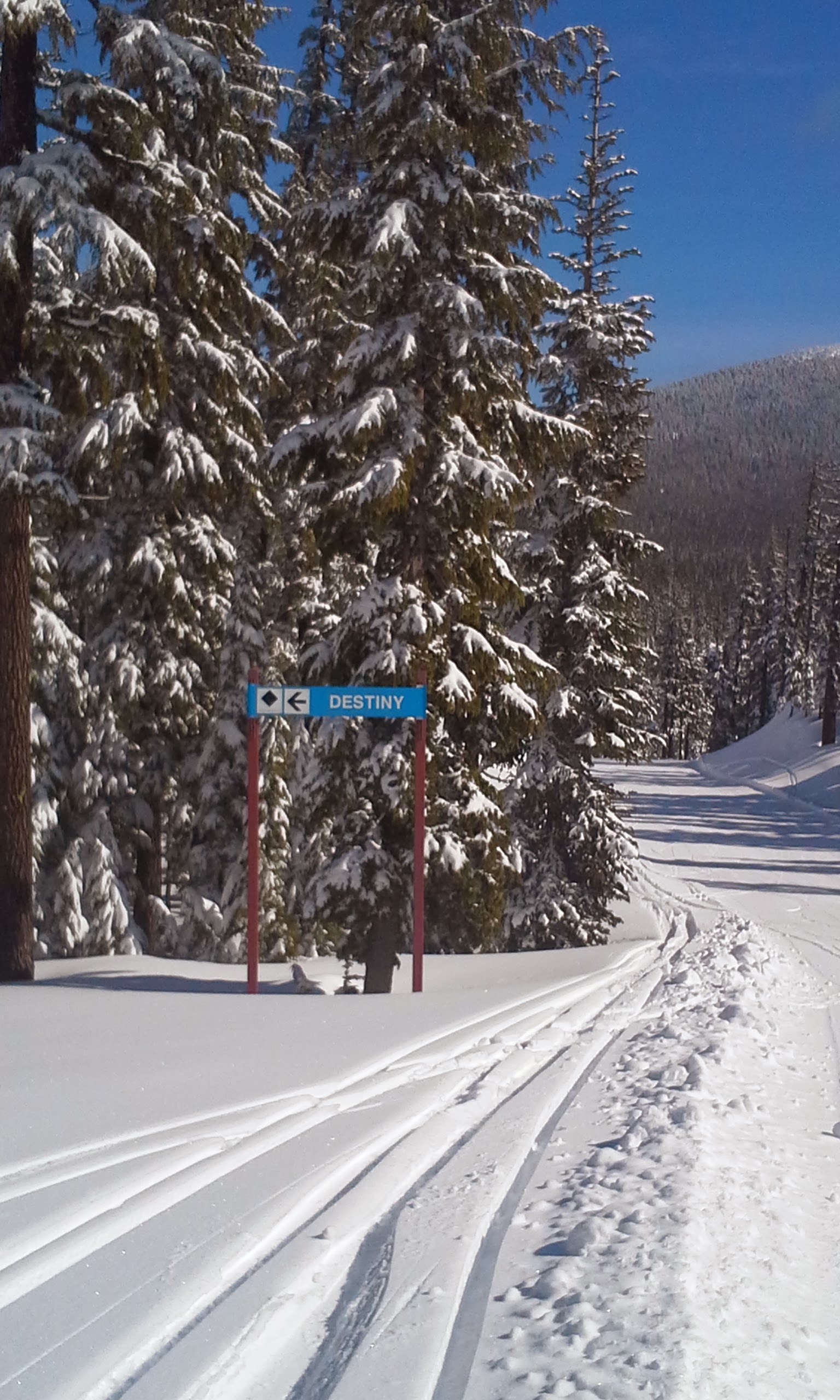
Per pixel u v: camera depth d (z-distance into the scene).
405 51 13.74
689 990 11.09
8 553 13.18
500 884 14.73
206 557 18.48
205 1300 3.65
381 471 13.14
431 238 13.83
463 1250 4.13
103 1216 4.39
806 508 85.25
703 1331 3.39
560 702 22.33
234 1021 9.30
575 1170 5.17
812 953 16.17
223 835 20.19
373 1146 5.49
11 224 12.09
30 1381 3.11
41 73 13.57
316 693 12.25
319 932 20.16
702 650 132.00
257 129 18.67
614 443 23.00
